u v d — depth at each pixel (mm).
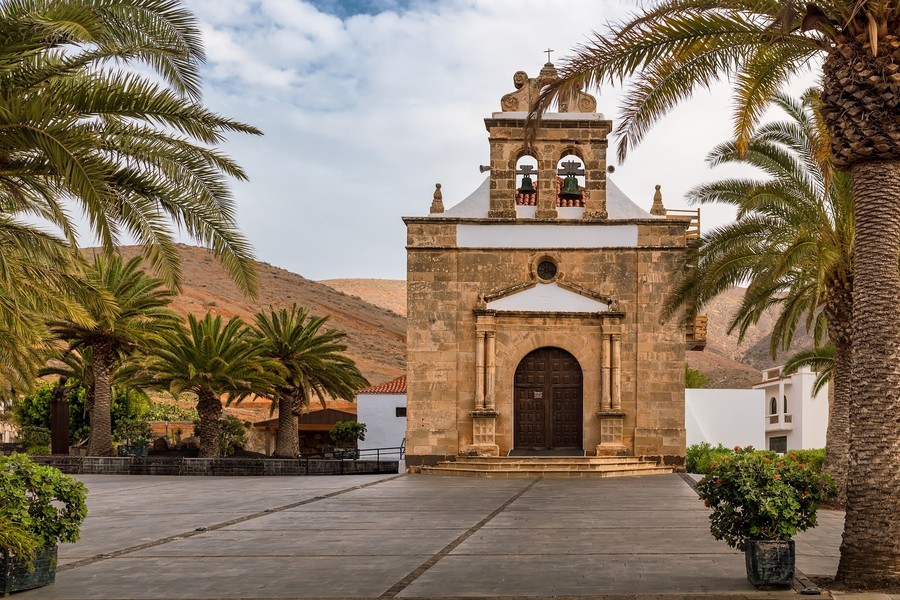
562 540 17219
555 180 36188
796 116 23984
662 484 29328
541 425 35438
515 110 36719
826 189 20188
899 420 12836
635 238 35531
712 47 16141
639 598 12188
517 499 24750
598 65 16109
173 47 16609
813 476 13133
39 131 13617
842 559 12930
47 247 19766
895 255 13250
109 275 41750
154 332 42625
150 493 29234
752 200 22859
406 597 12492
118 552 16578
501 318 35469
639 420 34969
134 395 55469
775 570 12555
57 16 14430
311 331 47812
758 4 15047
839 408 24078
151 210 16703
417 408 35281
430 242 35781
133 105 15391
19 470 13305
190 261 157750
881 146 13172
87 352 46031
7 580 12812
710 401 44531
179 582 13711
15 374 32438
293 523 20203
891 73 13141
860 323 13234
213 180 16781
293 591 12992
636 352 35219
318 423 64500
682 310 35000
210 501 25828
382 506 23375
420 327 35531
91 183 13680
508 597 12375
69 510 13781
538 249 35656
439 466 34562
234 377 41875
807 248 22094
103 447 43094
